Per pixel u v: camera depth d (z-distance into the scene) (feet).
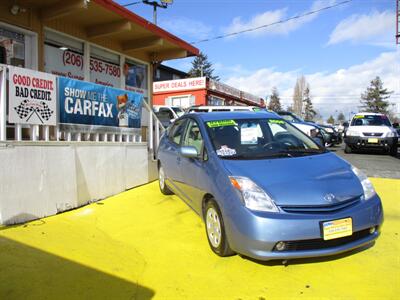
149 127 26.73
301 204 11.74
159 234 15.96
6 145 15.85
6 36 24.67
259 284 11.64
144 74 39.65
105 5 26.55
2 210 15.69
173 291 11.28
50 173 17.89
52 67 28.19
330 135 66.95
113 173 22.30
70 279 11.79
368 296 10.92
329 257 13.43
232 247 12.45
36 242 14.32
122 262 13.21
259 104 136.36
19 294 10.75
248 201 11.99
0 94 16.03
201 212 15.19
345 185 12.75
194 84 85.87
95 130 21.36
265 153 14.98
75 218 17.80
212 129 16.38
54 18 26.43
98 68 32.81
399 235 15.74
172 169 19.45
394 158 44.21
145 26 31.19
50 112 18.31
